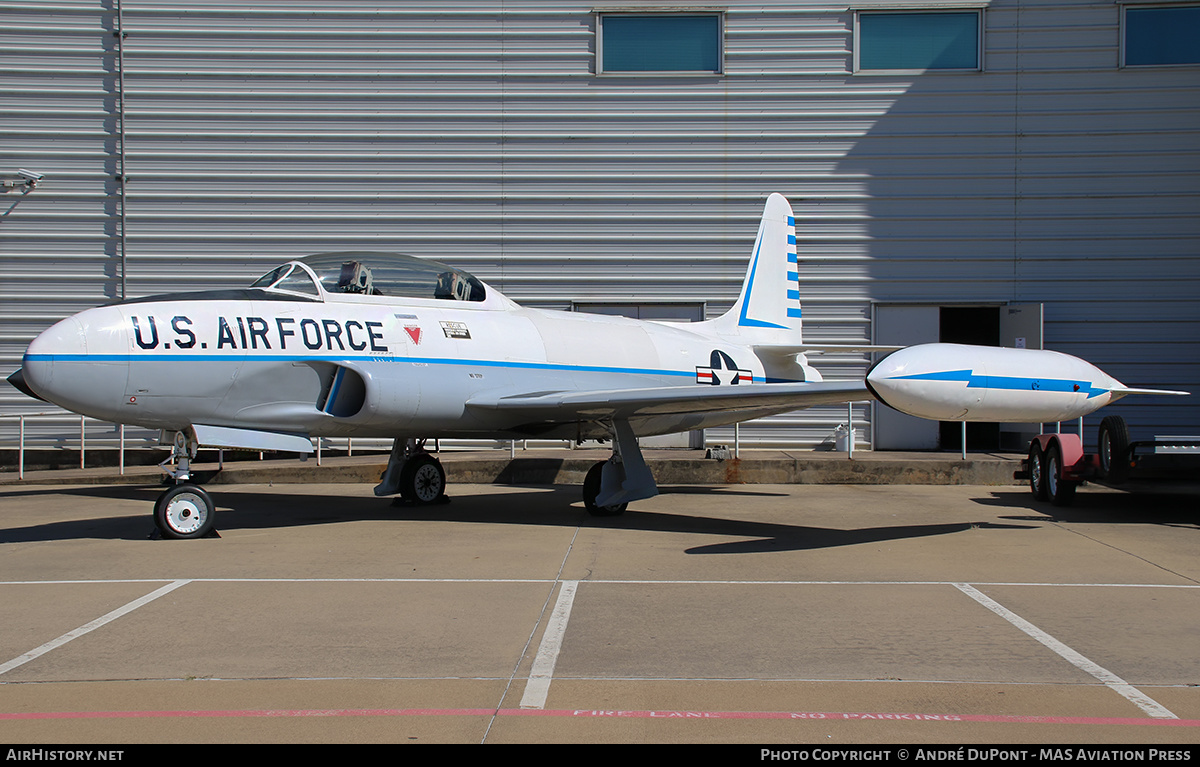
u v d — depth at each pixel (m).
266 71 14.53
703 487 11.93
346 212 14.60
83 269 14.45
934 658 4.16
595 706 3.52
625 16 14.66
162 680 3.81
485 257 14.65
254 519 8.77
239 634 4.53
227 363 7.57
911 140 14.47
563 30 14.58
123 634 4.52
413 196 14.61
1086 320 14.28
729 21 14.55
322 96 14.55
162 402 7.38
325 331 8.01
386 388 8.05
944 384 6.85
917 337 14.57
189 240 14.50
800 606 5.16
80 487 11.65
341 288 8.45
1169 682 3.83
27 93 14.38
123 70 14.37
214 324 7.57
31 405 14.16
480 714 3.42
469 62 14.61
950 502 10.21
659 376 10.44
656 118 14.63
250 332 7.70
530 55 14.59
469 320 9.09
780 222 12.52
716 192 14.62
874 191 14.50
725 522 8.60
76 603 5.18
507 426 9.19
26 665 4.02
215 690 3.69
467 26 14.59
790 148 14.57
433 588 5.62
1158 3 14.19
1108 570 6.26
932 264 14.46
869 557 6.75
